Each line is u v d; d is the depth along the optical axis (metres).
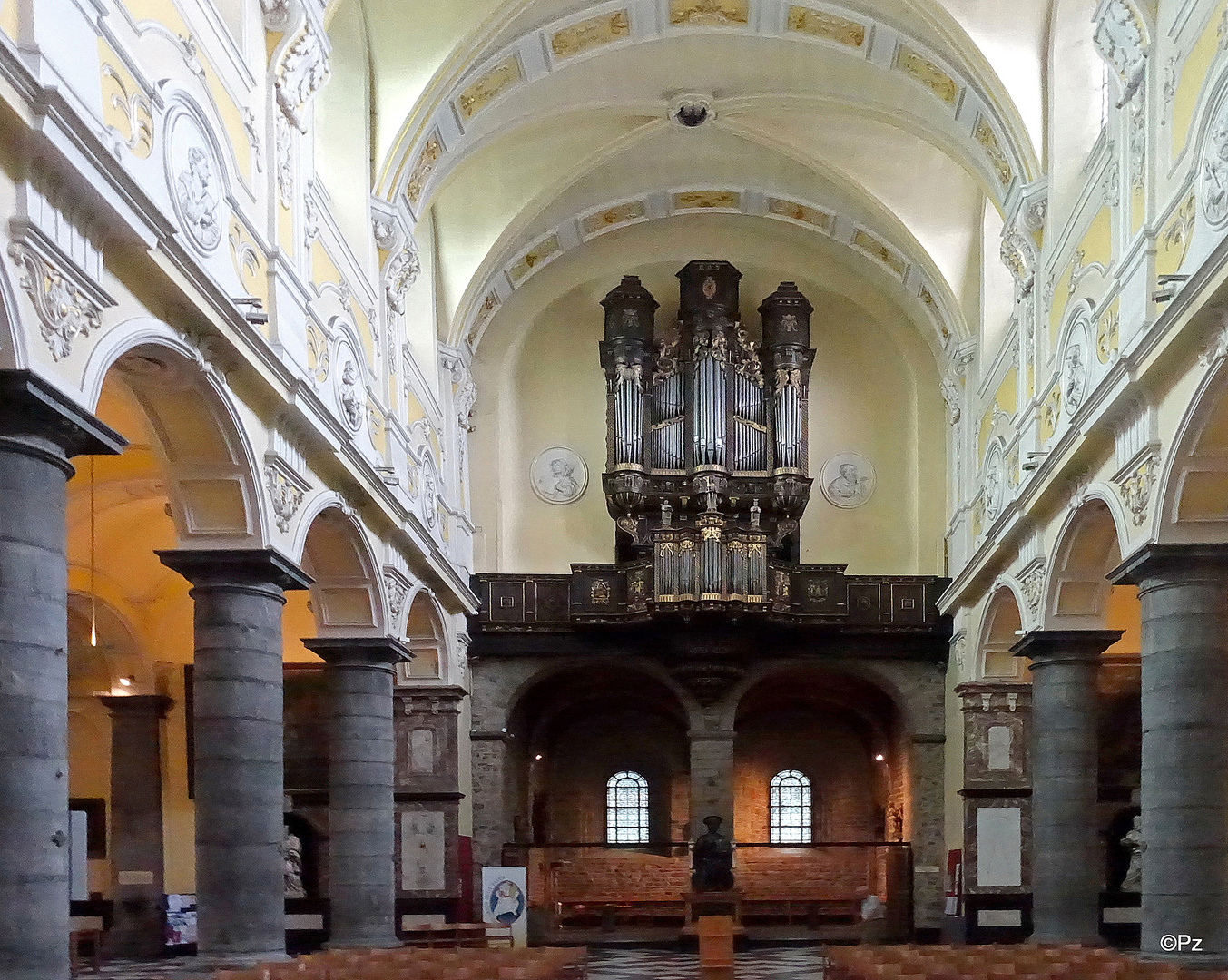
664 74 20.91
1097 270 14.71
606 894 29.28
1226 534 12.50
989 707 23.28
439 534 21.89
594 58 19.97
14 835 7.79
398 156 17.56
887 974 11.41
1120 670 24.11
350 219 16.98
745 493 25.70
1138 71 13.20
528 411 27.89
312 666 24.42
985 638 22.62
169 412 11.57
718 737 25.28
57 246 8.12
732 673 25.06
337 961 12.42
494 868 21.02
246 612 12.54
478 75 18.59
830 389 28.05
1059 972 11.03
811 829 30.45
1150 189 12.77
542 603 25.17
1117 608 23.88
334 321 15.12
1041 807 17.42
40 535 8.05
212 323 10.70
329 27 16.94
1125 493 13.64
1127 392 12.88
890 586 25.47
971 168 19.70
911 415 27.42
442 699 23.28
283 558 12.77
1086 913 17.02
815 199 24.42
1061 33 16.67
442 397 22.88
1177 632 12.59
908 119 20.19
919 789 25.23
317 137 17.14
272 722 12.70
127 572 23.80
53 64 8.08
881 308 26.81
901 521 27.47
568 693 29.12
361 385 16.28
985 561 20.59
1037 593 17.78
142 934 22.84
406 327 21.30
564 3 18.39
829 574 25.39
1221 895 12.40
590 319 28.05
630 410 25.59
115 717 24.05
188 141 10.65
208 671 12.43
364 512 16.67
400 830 22.94
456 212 22.83
